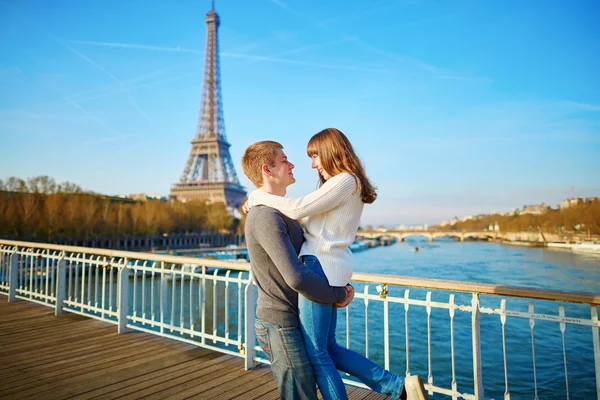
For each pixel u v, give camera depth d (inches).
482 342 808.3
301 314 111.4
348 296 114.0
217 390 205.8
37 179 3316.9
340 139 117.8
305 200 108.3
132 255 310.5
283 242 102.7
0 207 2635.3
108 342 287.1
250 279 236.8
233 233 5305.1
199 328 714.8
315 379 112.6
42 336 302.5
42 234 2881.4
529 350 746.2
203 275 270.1
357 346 746.8
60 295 374.9
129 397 197.8
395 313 1019.3
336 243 110.3
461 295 1204.5
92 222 3100.4
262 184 121.2
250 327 235.9
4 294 466.0
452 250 5319.9
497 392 576.1
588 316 992.9
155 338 293.9
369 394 199.8
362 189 114.3
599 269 2459.4
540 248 5447.8
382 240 7706.7
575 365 660.7
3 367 238.7
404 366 685.3
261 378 221.3
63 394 201.5
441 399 569.6
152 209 3735.2
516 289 155.3
